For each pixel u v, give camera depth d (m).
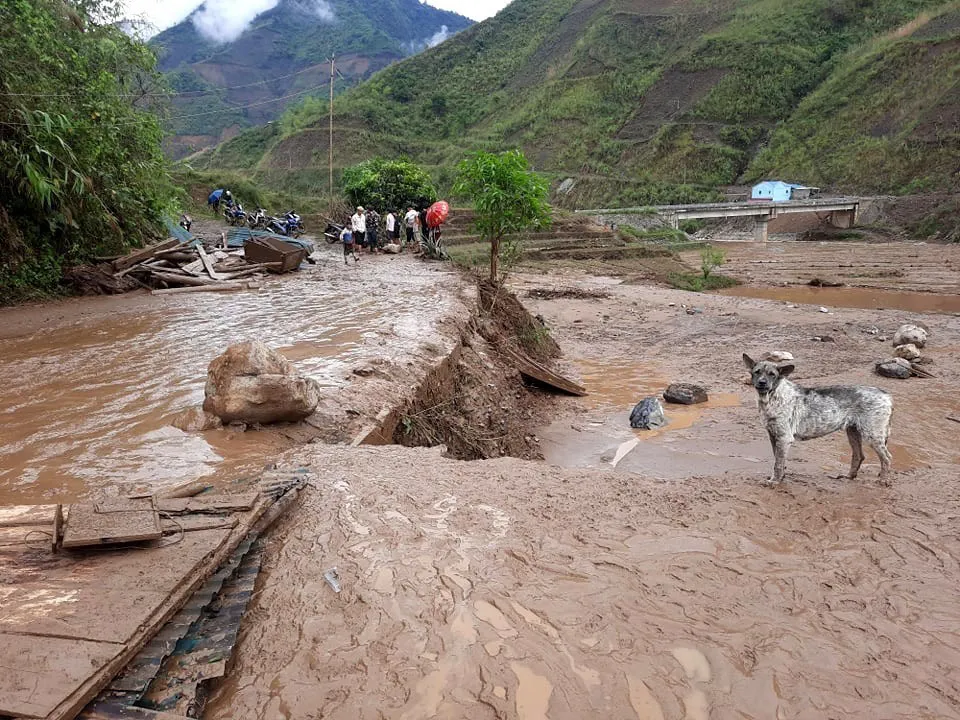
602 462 9.54
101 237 16.42
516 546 4.46
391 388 8.30
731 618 3.80
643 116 101.00
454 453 8.90
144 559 3.77
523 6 148.25
